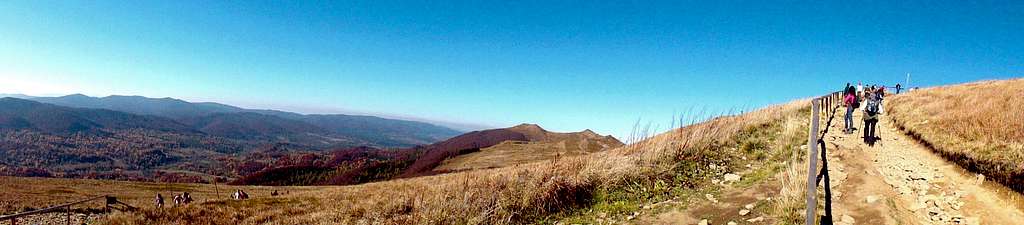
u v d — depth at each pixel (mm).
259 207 25766
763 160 12234
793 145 13117
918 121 17625
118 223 21250
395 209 12430
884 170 10867
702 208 8961
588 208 10047
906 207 8320
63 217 36188
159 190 86500
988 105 17625
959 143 12508
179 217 22141
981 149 11242
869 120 15234
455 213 10227
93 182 92875
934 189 9508
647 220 8781
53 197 62094
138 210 23125
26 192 65250
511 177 11570
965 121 15242
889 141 15750
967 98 21531
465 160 142625
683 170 11438
